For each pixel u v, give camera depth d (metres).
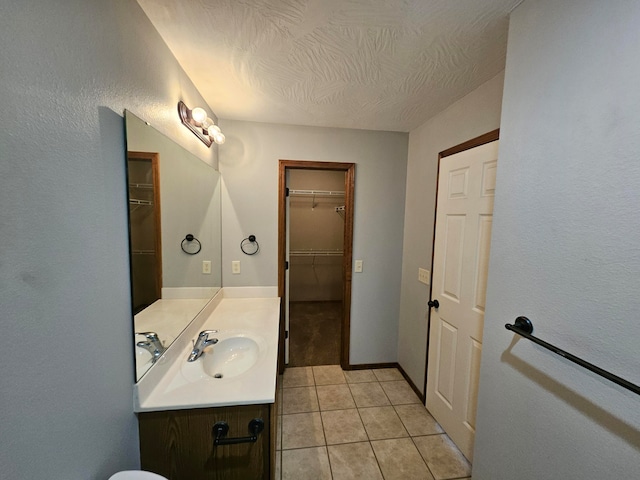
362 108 1.84
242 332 1.59
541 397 0.86
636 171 0.62
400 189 2.40
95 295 0.74
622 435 0.65
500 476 1.02
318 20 1.02
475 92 1.54
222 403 0.99
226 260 2.22
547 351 0.84
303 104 1.79
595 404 0.71
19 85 0.51
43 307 0.57
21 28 0.51
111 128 0.80
